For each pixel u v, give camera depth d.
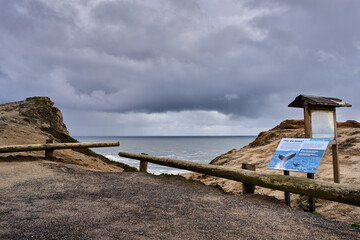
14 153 9.10
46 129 20.39
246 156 13.12
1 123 16.53
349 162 7.75
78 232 2.79
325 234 2.94
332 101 5.36
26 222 3.05
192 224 3.16
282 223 3.30
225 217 3.49
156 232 2.85
